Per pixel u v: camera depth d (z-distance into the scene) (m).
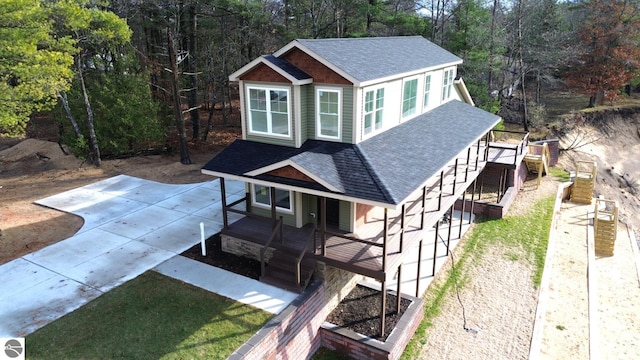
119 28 20.98
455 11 33.34
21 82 16.84
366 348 11.95
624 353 13.68
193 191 21.05
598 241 21.11
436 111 20.41
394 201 10.95
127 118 25.28
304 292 12.42
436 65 18.97
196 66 29.98
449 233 17.53
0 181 22.98
